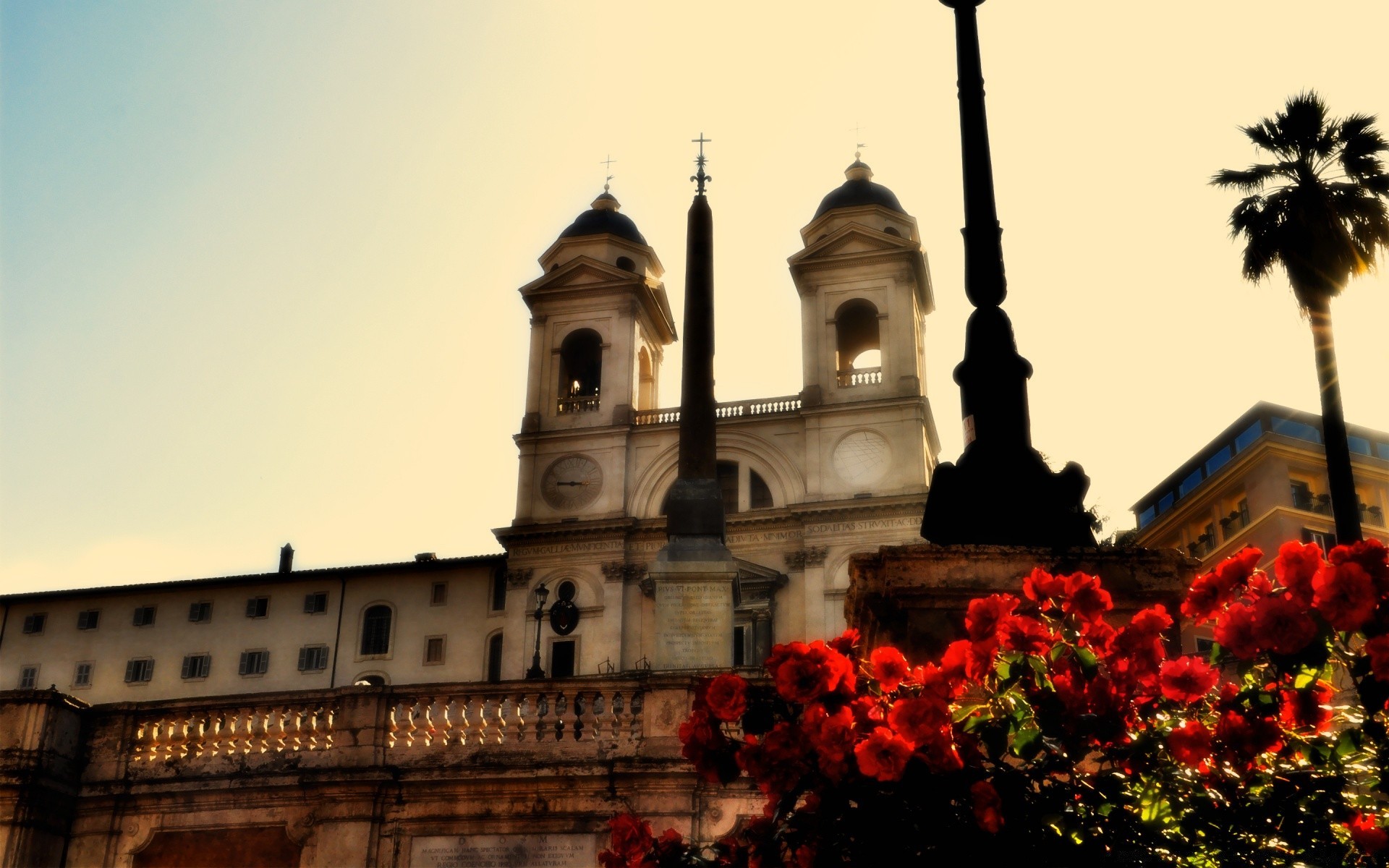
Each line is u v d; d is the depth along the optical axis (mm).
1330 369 23156
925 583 6895
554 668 57562
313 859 15367
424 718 16109
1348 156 24578
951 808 4684
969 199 8664
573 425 62219
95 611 69125
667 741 15562
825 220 64312
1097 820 4672
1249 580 5035
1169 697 4895
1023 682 4871
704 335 44312
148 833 15852
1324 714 4758
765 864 4832
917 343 63781
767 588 56875
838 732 4750
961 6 9172
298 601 67250
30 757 15492
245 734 16312
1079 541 7539
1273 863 4512
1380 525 52469
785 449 60156
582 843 15086
